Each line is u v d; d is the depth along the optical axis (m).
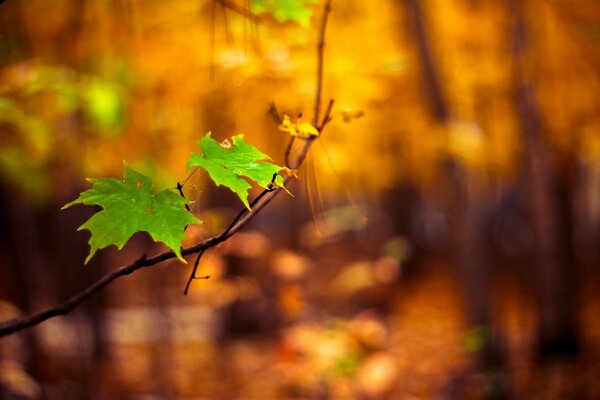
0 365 3.24
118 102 2.99
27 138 3.00
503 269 12.12
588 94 5.14
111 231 1.11
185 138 3.31
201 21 2.94
